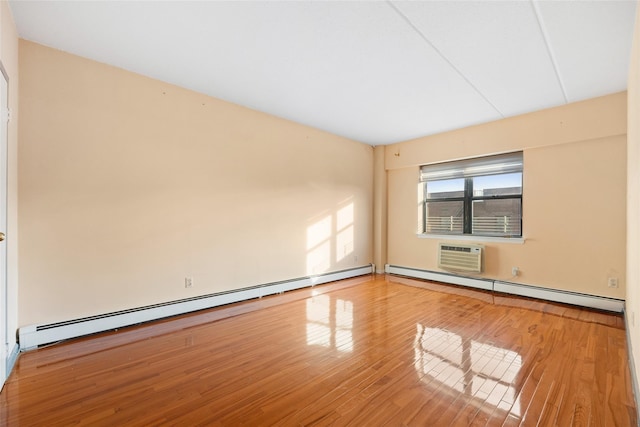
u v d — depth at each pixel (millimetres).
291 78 3062
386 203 5766
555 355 2350
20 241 2379
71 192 2621
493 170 4422
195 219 3395
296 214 4449
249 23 2197
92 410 1688
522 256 4082
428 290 4434
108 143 2814
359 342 2600
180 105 3281
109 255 2820
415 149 5273
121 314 2867
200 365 2195
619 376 2037
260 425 1575
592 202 3535
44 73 2494
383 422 1594
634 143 2133
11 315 2174
